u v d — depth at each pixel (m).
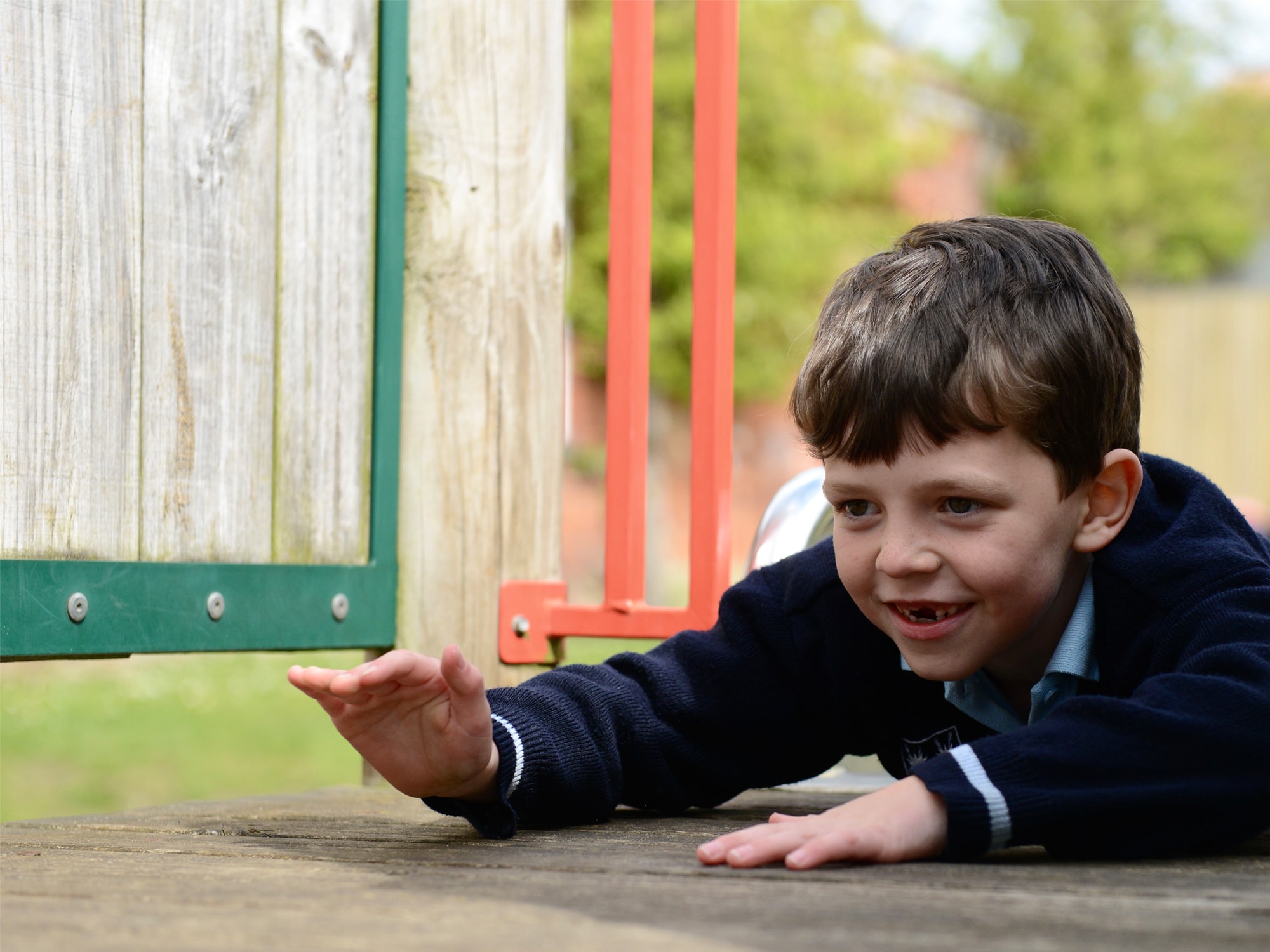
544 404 1.91
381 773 1.11
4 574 1.41
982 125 14.38
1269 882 0.93
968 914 0.82
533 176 1.92
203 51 1.63
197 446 1.62
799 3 9.74
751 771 1.36
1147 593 1.16
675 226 9.06
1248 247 14.45
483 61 1.89
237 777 4.25
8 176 1.44
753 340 9.53
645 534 1.86
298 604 1.70
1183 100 14.71
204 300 1.63
